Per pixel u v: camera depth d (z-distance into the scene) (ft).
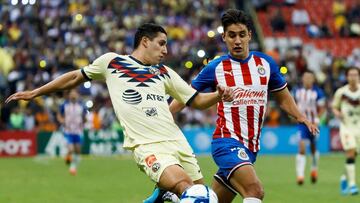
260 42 397.39
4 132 285.64
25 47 337.52
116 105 93.50
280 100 102.68
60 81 96.32
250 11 415.03
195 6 394.11
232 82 98.89
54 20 355.36
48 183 191.93
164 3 389.60
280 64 354.95
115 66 94.94
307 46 398.42
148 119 92.32
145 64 95.30
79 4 370.94
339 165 250.16
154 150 91.04
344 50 401.90
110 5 376.07
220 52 343.87
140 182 194.08
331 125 316.40
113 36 350.84
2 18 358.02
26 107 301.22
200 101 94.84
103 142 292.20
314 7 425.69
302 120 101.55
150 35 95.04
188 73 322.96
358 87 180.65
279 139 301.22
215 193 91.97
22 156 286.66
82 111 241.76
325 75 358.64
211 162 222.48
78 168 235.81
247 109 98.43
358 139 179.01
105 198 160.86
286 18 417.69
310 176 212.43
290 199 160.35
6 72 320.29
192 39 369.30
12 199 158.71
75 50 329.52
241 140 97.96
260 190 94.07
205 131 294.46
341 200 159.43
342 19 420.77
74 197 162.40
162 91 94.27
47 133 289.94
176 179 88.28
